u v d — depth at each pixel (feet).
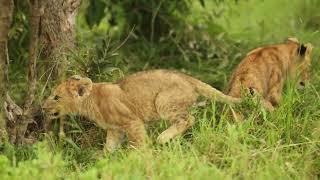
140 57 56.90
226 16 69.46
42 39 46.42
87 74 46.93
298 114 45.85
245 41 60.03
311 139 42.80
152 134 43.68
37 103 44.34
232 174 38.32
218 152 41.01
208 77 53.47
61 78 45.96
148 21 59.00
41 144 39.01
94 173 35.94
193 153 39.83
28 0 46.29
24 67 51.96
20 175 36.52
